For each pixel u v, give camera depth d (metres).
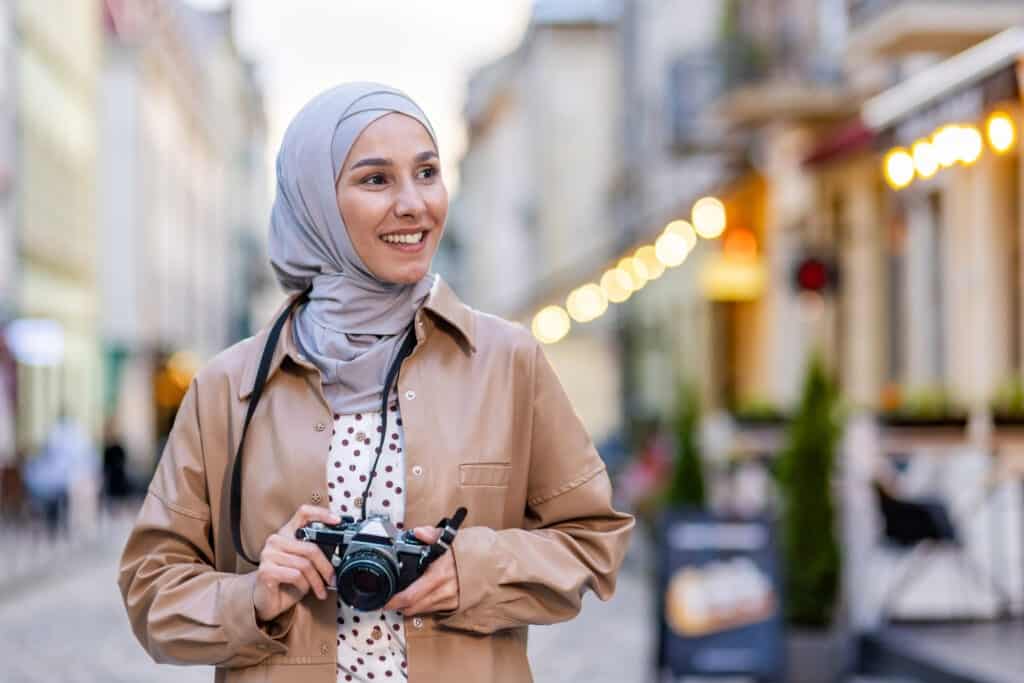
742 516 11.35
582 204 60.84
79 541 30.98
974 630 12.95
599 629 16.41
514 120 71.38
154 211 60.94
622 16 45.69
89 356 53.12
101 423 54.38
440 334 3.72
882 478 13.64
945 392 17.72
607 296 31.33
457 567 3.49
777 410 18.03
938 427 13.76
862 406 21.55
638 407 42.53
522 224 67.12
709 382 33.56
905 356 20.55
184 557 3.76
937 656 11.56
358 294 3.68
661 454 24.19
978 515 13.98
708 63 29.14
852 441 13.37
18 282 40.81
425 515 3.58
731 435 18.12
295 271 3.76
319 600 3.56
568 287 45.34
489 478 3.65
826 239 23.89
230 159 98.31
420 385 3.65
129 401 57.22
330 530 3.44
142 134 58.06
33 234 43.31
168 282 66.25
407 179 3.62
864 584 13.08
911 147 12.15
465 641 3.60
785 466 12.16
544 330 33.53
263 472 3.64
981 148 11.20
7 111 39.31
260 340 3.78
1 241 38.41
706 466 16.84
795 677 11.84
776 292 26.47
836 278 20.55
